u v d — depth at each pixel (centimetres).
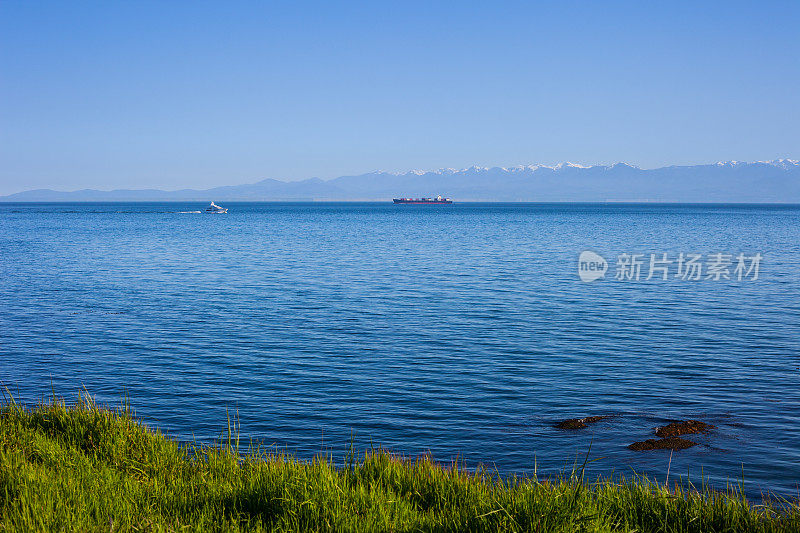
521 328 3027
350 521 802
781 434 1588
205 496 899
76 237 10919
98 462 1037
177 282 4825
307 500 842
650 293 4238
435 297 4041
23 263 6256
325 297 4031
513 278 5103
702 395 1941
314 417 1730
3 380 2106
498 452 1483
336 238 10769
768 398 1908
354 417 1733
